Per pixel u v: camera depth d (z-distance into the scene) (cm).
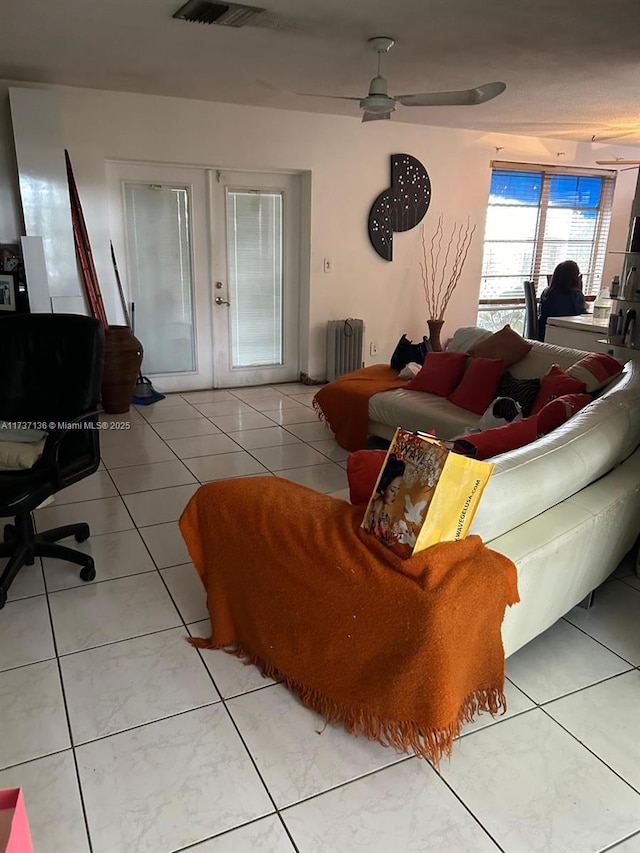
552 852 144
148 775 163
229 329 564
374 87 329
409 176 583
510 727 181
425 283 628
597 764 169
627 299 391
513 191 668
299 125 522
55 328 258
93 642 216
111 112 455
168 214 512
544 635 223
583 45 330
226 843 145
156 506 324
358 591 164
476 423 344
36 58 367
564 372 332
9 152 434
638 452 243
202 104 481
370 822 151
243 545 193
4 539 271
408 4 273
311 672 179
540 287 719
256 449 415
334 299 584
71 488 345
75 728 178
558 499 198
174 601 241
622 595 249
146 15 292
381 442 428
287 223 561
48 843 145
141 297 521
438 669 150
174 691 193
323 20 294
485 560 162
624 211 714
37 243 425
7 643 214
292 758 169
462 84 414
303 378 600
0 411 262
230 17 291
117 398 482
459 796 158
